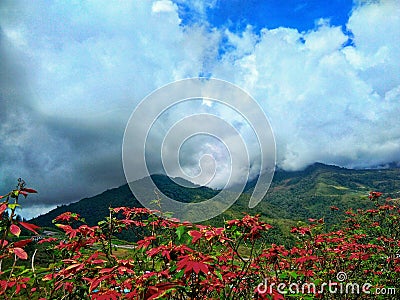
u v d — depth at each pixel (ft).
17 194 8.36
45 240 12.34
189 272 8.99
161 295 8.50
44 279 10.45
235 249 11.41
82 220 13.10
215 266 9.89
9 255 9.35
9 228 8.18
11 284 9.77
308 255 16.22
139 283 9.34
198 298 10.09
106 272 10.04
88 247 12.38
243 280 12.30
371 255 20.52
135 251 11.71
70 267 10.19
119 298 9.11
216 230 10.41
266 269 14.56
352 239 21.75
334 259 19.40
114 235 12.71
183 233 10.66
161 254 9.89
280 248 13.94
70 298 10.55
